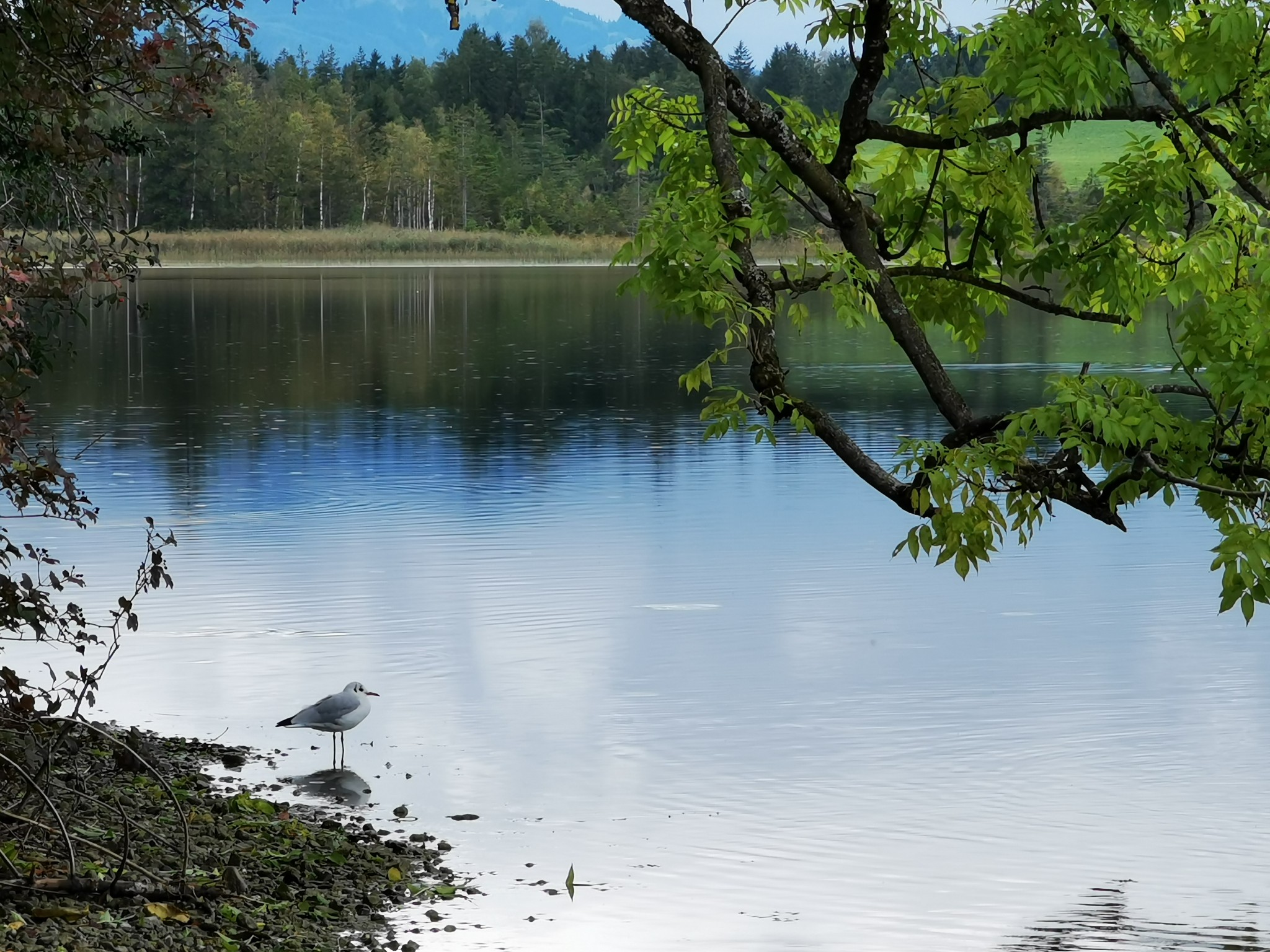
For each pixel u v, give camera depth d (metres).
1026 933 10.13
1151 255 9.93
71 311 11.23
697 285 8.03
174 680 16.03
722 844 11.81
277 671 16.38
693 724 14.70
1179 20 9.55
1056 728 14.53
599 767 13.52
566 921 10.30
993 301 10.54
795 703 15.32
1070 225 9.94
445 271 146.38
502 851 11.66
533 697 15.56
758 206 9.91
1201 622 18.47
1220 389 7.80
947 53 9.93
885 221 10.49
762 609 18.89
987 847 11.66
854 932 10.16
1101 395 7.94
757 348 8.20
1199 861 11.39
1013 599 19.56
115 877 9.95
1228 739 14.19
